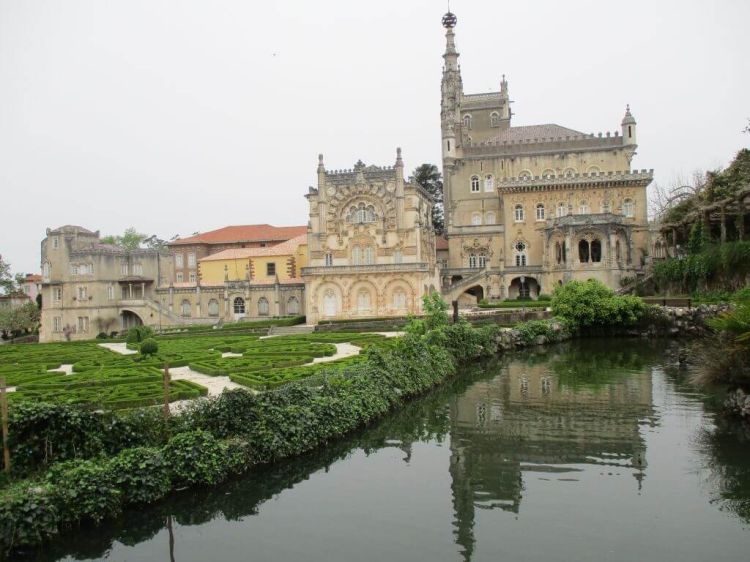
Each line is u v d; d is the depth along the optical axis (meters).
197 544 19.36
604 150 107.31
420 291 90.06
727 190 74.94
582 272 92.62
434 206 150.88
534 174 110.31
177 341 69.44
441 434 30.28
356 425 30.48
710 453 25.59
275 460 25.39
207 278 112.19
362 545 18.59
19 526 17.75
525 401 36.81
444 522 19.94
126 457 21.12
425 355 42.47
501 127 127.00
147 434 22.92
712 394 35.78
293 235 128.88
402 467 25.55
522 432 30.08
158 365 46.00
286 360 45.44
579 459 25.61
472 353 52.38
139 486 20.86
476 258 108.00
